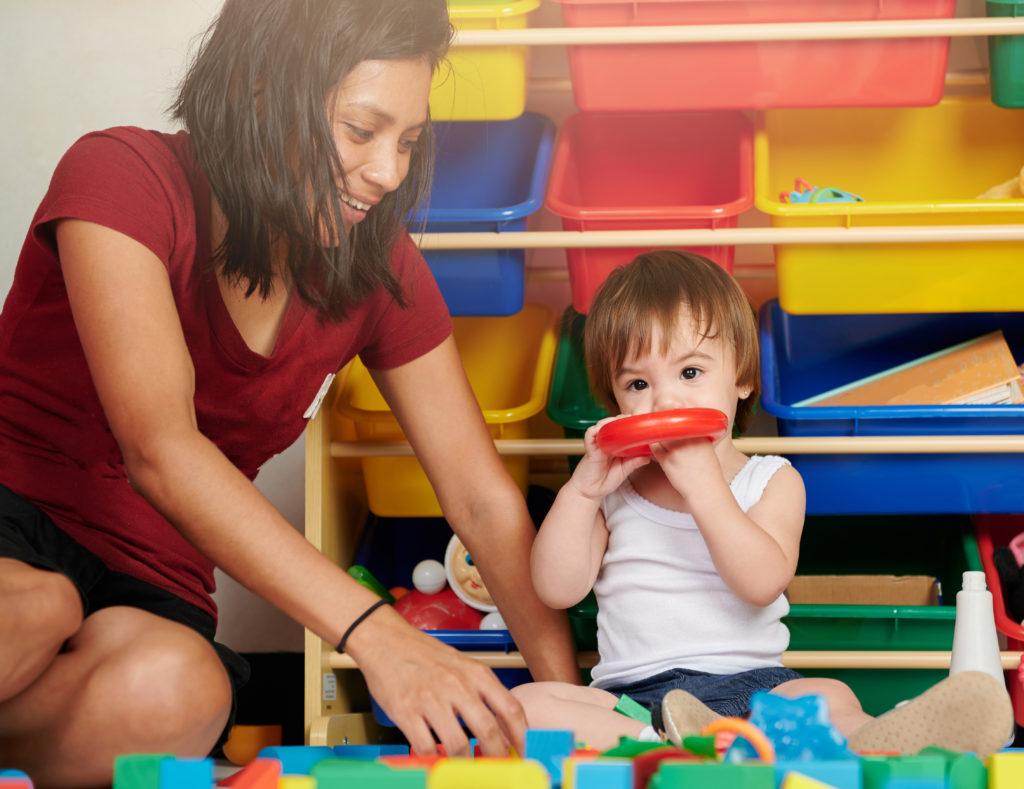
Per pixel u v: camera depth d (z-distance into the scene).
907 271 1.58
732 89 1.59
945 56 1.56
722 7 1.55
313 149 1.09
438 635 1.61
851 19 1.55
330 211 1.12
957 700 0.98
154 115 2.01
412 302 1.35
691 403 1.33
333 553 1.72
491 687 1.01
